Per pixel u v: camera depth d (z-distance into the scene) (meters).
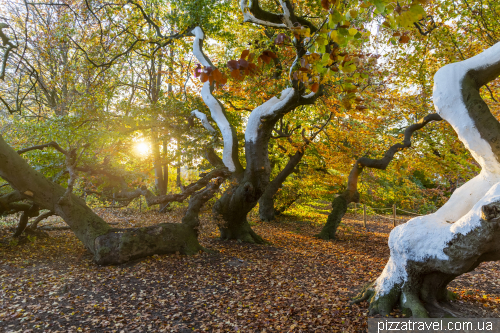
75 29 11.45
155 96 17.52
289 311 4.89
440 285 4.55
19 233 9.10
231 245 9.91
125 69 15.20
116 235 7.52
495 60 3.96
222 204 10.32
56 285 5.95
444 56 10.87
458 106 4.01
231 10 14.17
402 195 17.44
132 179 8.62
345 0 2.72
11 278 6.20
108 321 4.59
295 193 18.53
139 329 4.39
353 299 5.23
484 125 3.85
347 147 14.55
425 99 12.10
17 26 12.53
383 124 13.18
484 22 8.90
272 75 10.87
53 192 7.72
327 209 25.20
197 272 6.97
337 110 11.48
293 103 8.45
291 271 7.28
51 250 8.51
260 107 9.36
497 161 3.82
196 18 11.82
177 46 14.63
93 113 9.29
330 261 8.38
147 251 7.69
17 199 8.41
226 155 10.20
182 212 17.22
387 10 2.29
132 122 9.74
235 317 4.77
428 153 12.43
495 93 9.90
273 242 11.06
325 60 2.68
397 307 4.66
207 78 2.44
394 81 12.36
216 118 10.50
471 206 4.14
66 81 12.65
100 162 8.92
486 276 6.95
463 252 3.71
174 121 10.83
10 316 4.64
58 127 8.39
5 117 13.64
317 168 17.94
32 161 8.87
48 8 11.70
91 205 16.61
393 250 4.62
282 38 2.50
